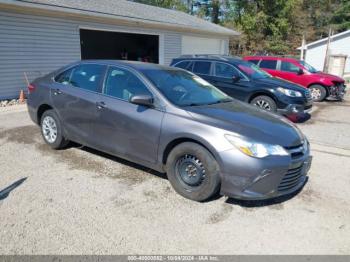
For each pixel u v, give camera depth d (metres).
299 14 40.53
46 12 10.84
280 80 8.67
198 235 3.09
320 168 5.02
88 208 3.48
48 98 5.18
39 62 11.12
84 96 4.65
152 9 19.50
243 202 3.74
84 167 4.60
